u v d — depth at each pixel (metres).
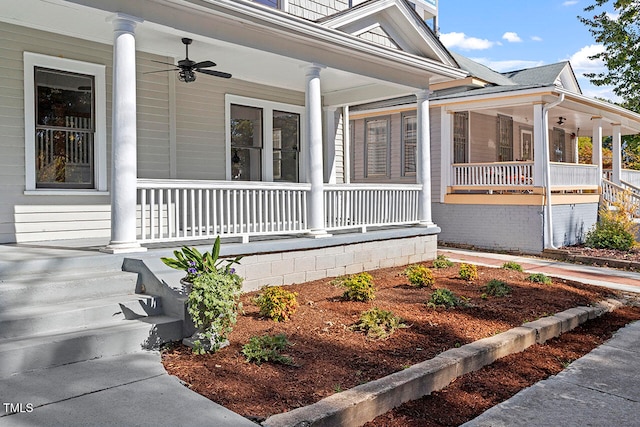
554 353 5.15
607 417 3.69
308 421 3.08
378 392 3.54
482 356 4.55
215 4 5.91
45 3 5.47
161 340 4.53
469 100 13.05
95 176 7.35
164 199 8.32
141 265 5.25
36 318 4.20
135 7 5.52
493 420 3.60
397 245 9.02
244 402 3.39
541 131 12.09
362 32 8.43
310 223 7.61
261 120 10.03
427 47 9.27
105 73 7.36
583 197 13.86
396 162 15.48
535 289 7.44
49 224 6.91
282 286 6.96
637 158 27.02
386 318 5.19
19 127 6.61
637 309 7.23
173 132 8.38
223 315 4.31
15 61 6.54
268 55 7.07
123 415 3.17
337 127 11.93
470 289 7.19
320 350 4.41
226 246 6.42
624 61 19.73
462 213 13.66
